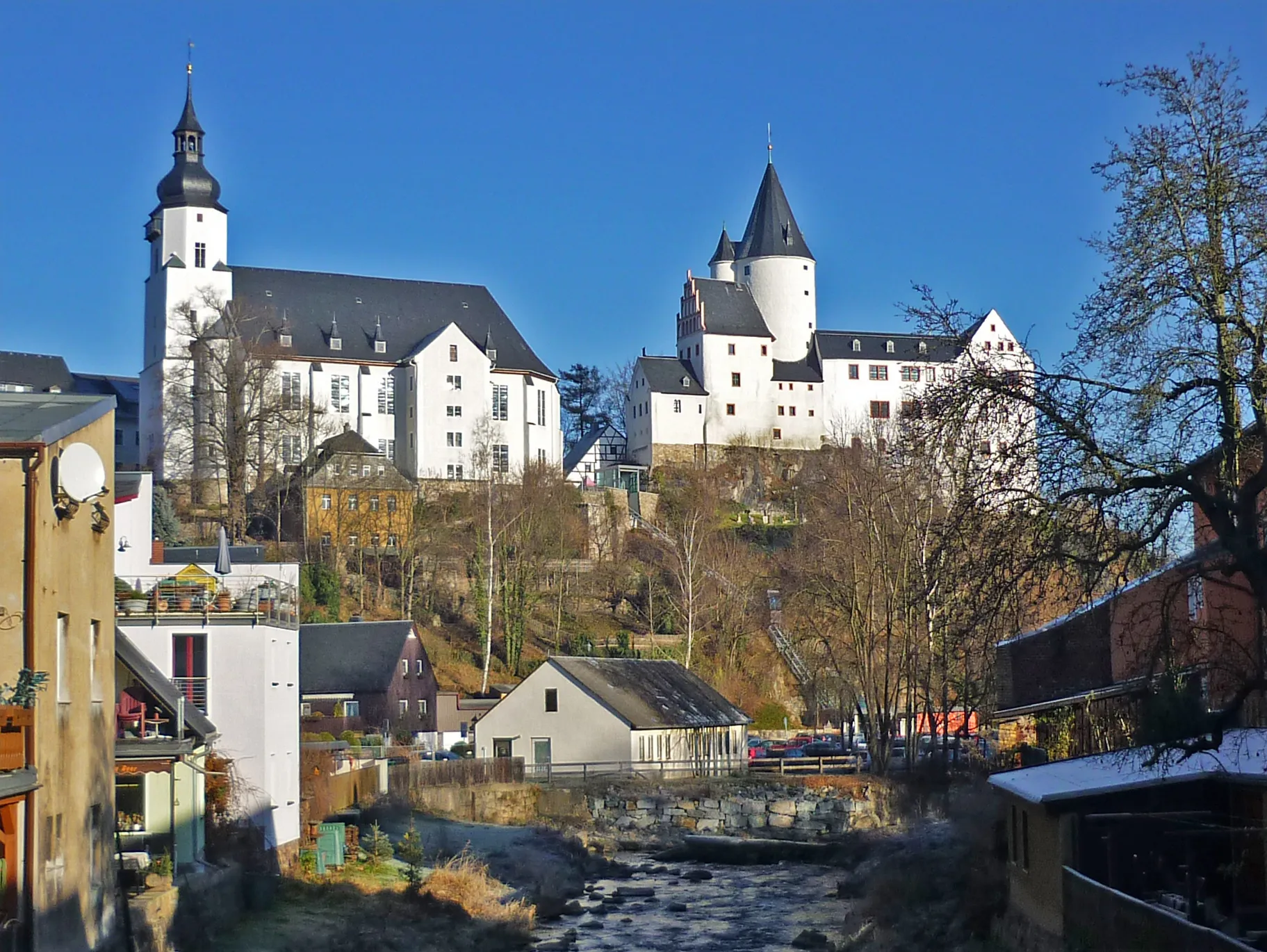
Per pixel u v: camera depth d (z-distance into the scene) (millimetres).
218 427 120500
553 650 111875
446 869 49125
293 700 46719
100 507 29453
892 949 38000
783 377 164250
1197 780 29297
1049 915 30844
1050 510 22609
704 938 45812
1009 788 32531
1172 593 22812
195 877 35469
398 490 123438
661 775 75688
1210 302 22359
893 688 68500
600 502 137250
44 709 25641
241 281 141750
